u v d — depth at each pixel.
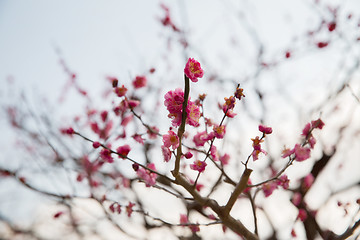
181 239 3.49
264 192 2.50
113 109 2.71
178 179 1.92
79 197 3.34
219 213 2.00
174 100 1.76
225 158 3.04
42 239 4.49
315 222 3.42
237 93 1.85
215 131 1.92
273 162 4.13
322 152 4.05
